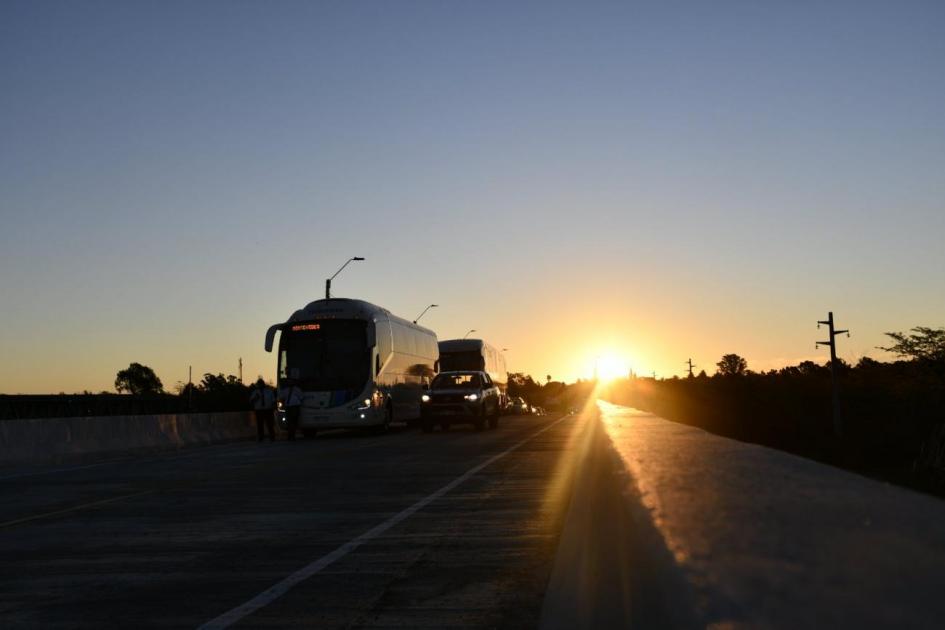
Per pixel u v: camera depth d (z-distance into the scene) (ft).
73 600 25.99
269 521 40.50
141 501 49.37
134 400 179.11
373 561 30.60
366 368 117.60
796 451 118.62
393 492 50.03
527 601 24.41
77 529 39.78
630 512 10.44
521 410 312.71
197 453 91.71
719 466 12.96
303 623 22.71
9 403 142.92
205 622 23.07
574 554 21.09
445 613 23.32
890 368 188.14
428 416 126.82
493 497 46.73
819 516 8.16
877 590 5.65
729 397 199.41
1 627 23.13
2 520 43.45
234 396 218.18
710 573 6.39
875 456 105.60
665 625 7.14
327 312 119.14
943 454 86.12
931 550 6.66
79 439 91.56
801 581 5.97
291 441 113.60
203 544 34.94
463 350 180.96
